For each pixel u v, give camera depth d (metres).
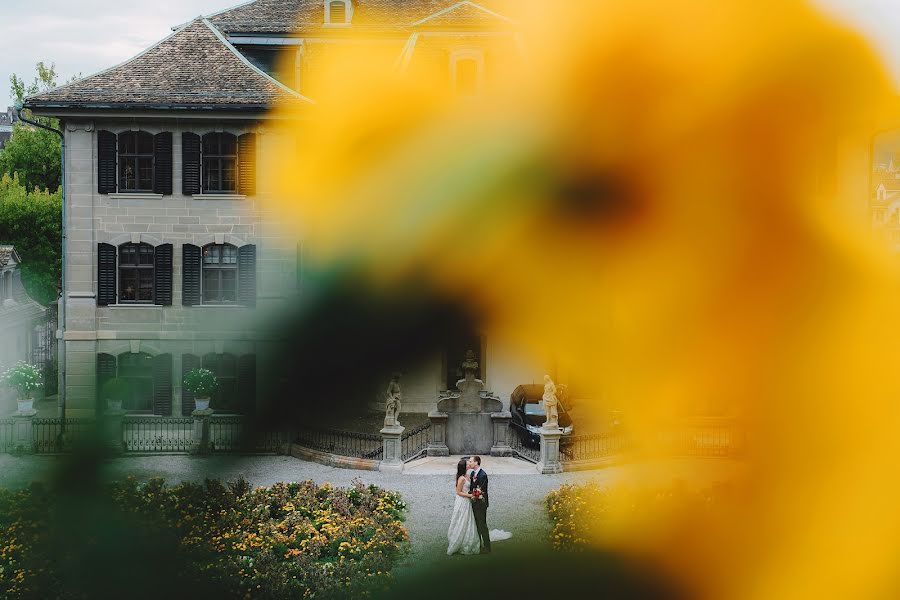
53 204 48.66
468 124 2.82
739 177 2.58
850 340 2.56
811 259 2.56
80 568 6.51
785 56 2.49
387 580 9.40
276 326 2.63
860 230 2.58
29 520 11.52
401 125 2.94
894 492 2.59
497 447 26.77
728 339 2.54
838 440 2.58
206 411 24.56
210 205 30.16
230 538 13.44
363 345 2.59
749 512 2.73
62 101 29.61
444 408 26.62
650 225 2.55
